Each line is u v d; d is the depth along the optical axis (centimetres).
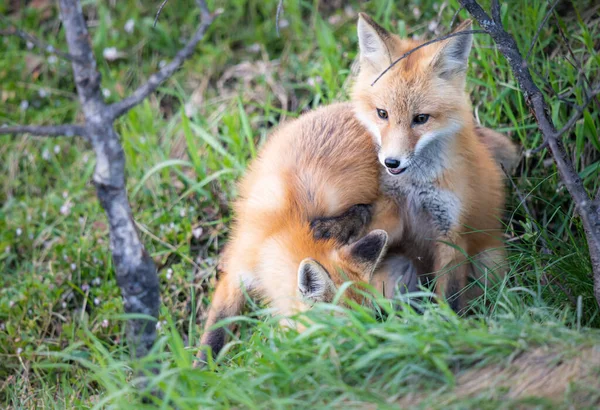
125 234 660
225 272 1009
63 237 1256
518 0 1251
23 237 1282
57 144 1439
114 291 1147
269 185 984
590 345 661
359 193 977
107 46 1555
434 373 652
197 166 1237
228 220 1206
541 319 767
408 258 1034
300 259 883
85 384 909
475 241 1024
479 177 1006
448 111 954
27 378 1020
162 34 1555
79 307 1166
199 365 941
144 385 695
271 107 1323
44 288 1148
